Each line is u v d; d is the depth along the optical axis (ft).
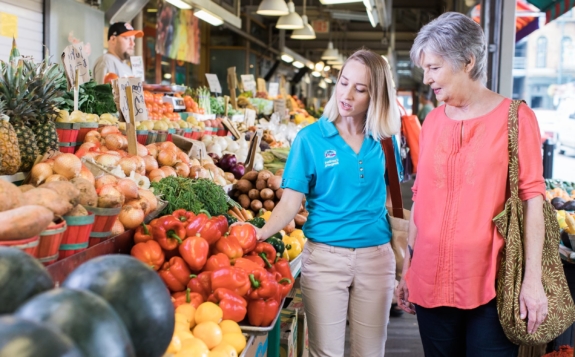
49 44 20.92
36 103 8.12
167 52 44.14
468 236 7.30
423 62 7.41
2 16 18.56
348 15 59.88
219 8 32.22
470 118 7.42
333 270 8.67
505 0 19.48
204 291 7.58
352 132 8.86
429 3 59.31
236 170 15.26
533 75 27.48
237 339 6.98
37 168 7.10
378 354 9.07
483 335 7.42
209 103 23.89
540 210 7.12
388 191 9.60
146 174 10.89
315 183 8.86
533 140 7.20
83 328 2.95
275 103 31.53
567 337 11.47
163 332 3.80
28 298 3.50
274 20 78.33
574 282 10.80
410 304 8.57
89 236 6.82
